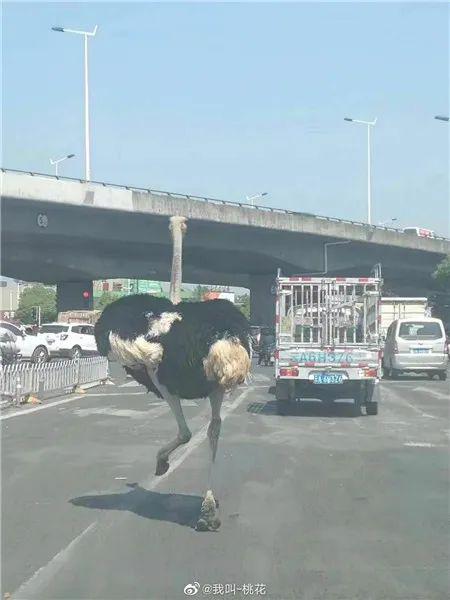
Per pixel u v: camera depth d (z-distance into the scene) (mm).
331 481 9719
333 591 5855
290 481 9719
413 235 57938
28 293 101000
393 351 28156
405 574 6230
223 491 9141
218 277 65938
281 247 49750
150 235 41000
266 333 42438
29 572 6254
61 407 18250
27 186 33656
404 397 21344
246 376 7250
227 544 7004
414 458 11398
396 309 36531
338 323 17328
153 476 10016
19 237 37844
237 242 46812
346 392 17312
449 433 14094
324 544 7020
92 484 9539
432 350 27859
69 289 57500
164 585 5969
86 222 38094
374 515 8039
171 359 7188
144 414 16875
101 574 6203
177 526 7594
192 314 7246
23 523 7703
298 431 14344
